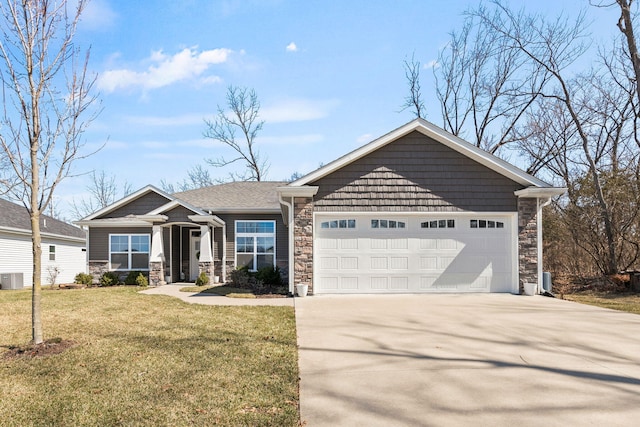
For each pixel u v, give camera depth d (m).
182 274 18.59
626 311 9.21
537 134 21.19
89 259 18.45
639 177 14.42
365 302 10.27
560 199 19.66
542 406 3.95
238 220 17.53
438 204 11.73
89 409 3.94
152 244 16.22
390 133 11.53
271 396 4.23
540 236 11.71
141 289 14.52
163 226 16.69
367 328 7.33
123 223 18.22
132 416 3.77
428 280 11.77
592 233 15.52
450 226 11.87
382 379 4.73
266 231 17.56
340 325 7.58
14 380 4.75
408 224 11.84
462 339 6.53
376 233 11.80
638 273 12.98
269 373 4.92
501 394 4.25
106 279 17.23
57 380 4.73
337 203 11.67
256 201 18.23
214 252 17.19
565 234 17.27
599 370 5.00
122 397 4.21
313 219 11.66
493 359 5.46
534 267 11.65
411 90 27.19
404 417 3.73
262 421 3.66
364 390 4.39
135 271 17.59
